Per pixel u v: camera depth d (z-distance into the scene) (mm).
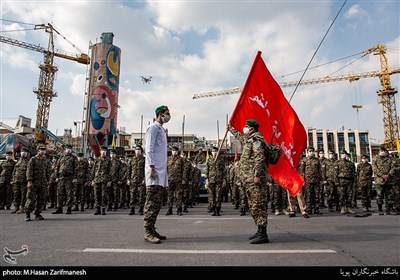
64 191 9039
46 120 60188
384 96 61969
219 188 8508
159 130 4711
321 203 11617
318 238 4555
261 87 6535
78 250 3721
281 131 6543
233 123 6074
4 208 10711
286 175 6273
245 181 4445
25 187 9172
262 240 4145
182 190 8875
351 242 4230
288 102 6035
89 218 7438
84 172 10188
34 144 19812
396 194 8617
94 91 35219
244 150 4613
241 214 8406
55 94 61312
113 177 10297
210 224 6172
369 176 9742
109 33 37500
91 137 34406
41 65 59656
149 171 4418
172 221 6715
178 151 9148
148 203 4371
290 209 8023
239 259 3289
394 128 60562
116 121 36250
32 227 5770
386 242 4234
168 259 3299
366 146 76438
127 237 4633
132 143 60000
